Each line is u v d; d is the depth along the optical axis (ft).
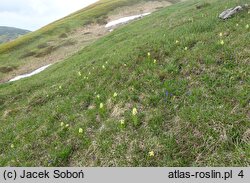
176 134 33.24
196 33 58.03
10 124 58.03
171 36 61.21
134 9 256.73
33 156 41.63
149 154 31.86
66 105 51.90
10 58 187.32
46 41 207.10
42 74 107.86
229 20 58.49
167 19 103.65
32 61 175.52
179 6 140.15
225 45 45.68
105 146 35.63
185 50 50.11
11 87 101.04
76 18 249.14
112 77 53.11
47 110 54.49
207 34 53.78
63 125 45.37
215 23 59.82
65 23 238.68
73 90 58.39
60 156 38.14
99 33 204.85
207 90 37.76
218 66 41.70
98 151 35.65
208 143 30.22
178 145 32.01
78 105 50.08
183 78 43.06
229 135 29.86
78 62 93.71
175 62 47.93
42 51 187.42
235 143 29.09
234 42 45.80
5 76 158.71
